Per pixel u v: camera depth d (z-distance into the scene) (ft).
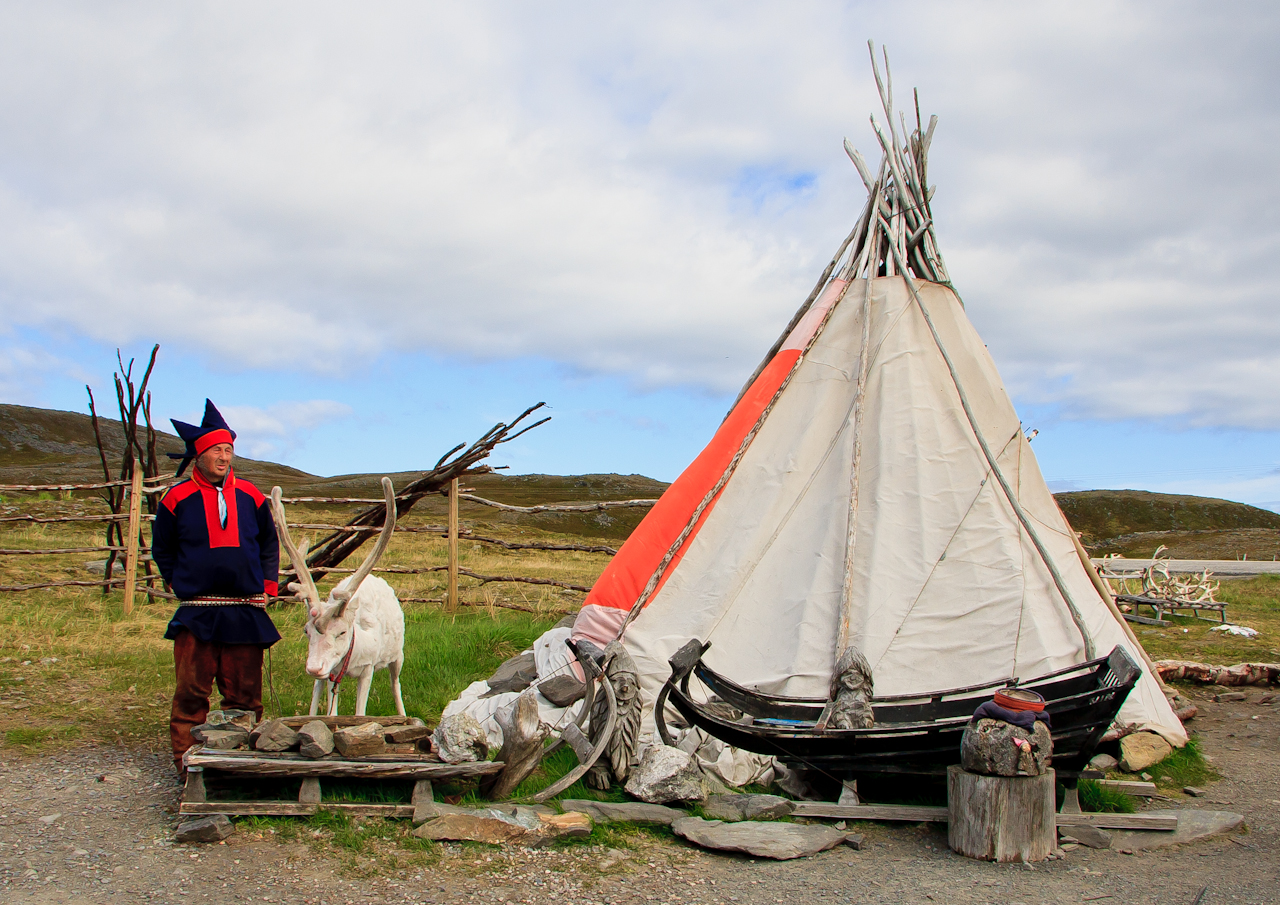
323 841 13.91
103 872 12.59
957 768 15.60
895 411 25.46
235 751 14.80
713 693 21.26
